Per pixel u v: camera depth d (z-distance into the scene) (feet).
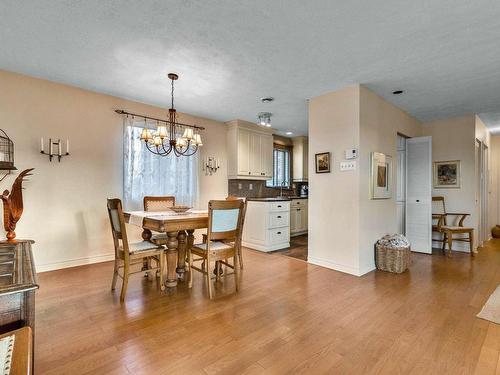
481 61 8.94
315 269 11.60
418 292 9.02
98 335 6.27
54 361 5.31
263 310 7.66
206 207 16.06
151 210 11.98
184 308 7.73
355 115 10.86
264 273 11.06
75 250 11.48
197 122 15.79
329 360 5.45
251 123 17.51
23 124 10.21
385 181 12.55
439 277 10.61
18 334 2.48
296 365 5.28
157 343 5.98
